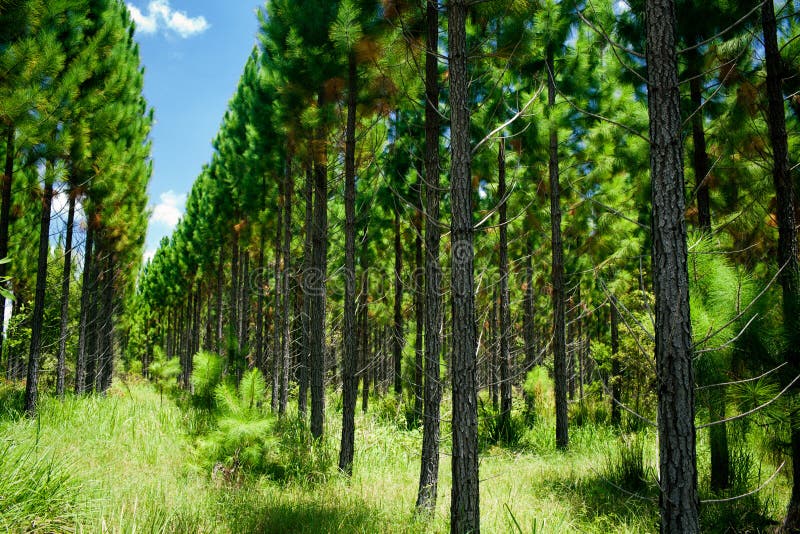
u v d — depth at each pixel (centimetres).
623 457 679
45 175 822
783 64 543
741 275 416
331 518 492
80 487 439
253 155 1400
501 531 465
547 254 1441
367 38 605
